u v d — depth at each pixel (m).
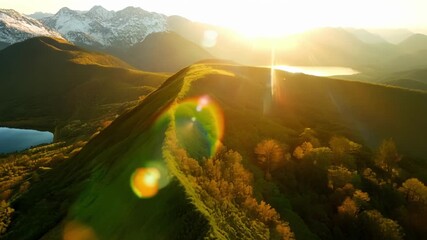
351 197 64.81
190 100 89.50
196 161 52.50
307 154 76.44
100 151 89.50
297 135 94.94
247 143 77.25
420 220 66.62
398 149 126.56
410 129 139.50
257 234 41.81
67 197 70.06
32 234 61.38
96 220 51.09
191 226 36.12
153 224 39.28
